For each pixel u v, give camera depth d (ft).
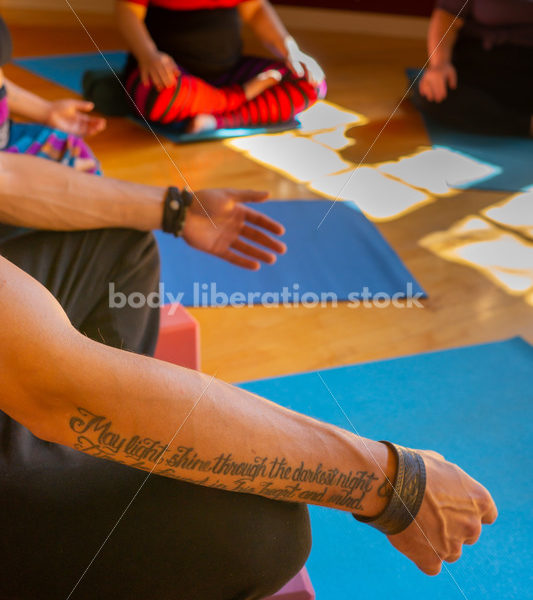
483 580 2.69
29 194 2.92
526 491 3.18
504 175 7.27
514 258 5.64
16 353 1.52
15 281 1.57
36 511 1.85
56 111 5.94
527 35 8.82
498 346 4.41
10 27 12.75
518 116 8.71
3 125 5.32
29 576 1.86
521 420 3.67
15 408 1.60
